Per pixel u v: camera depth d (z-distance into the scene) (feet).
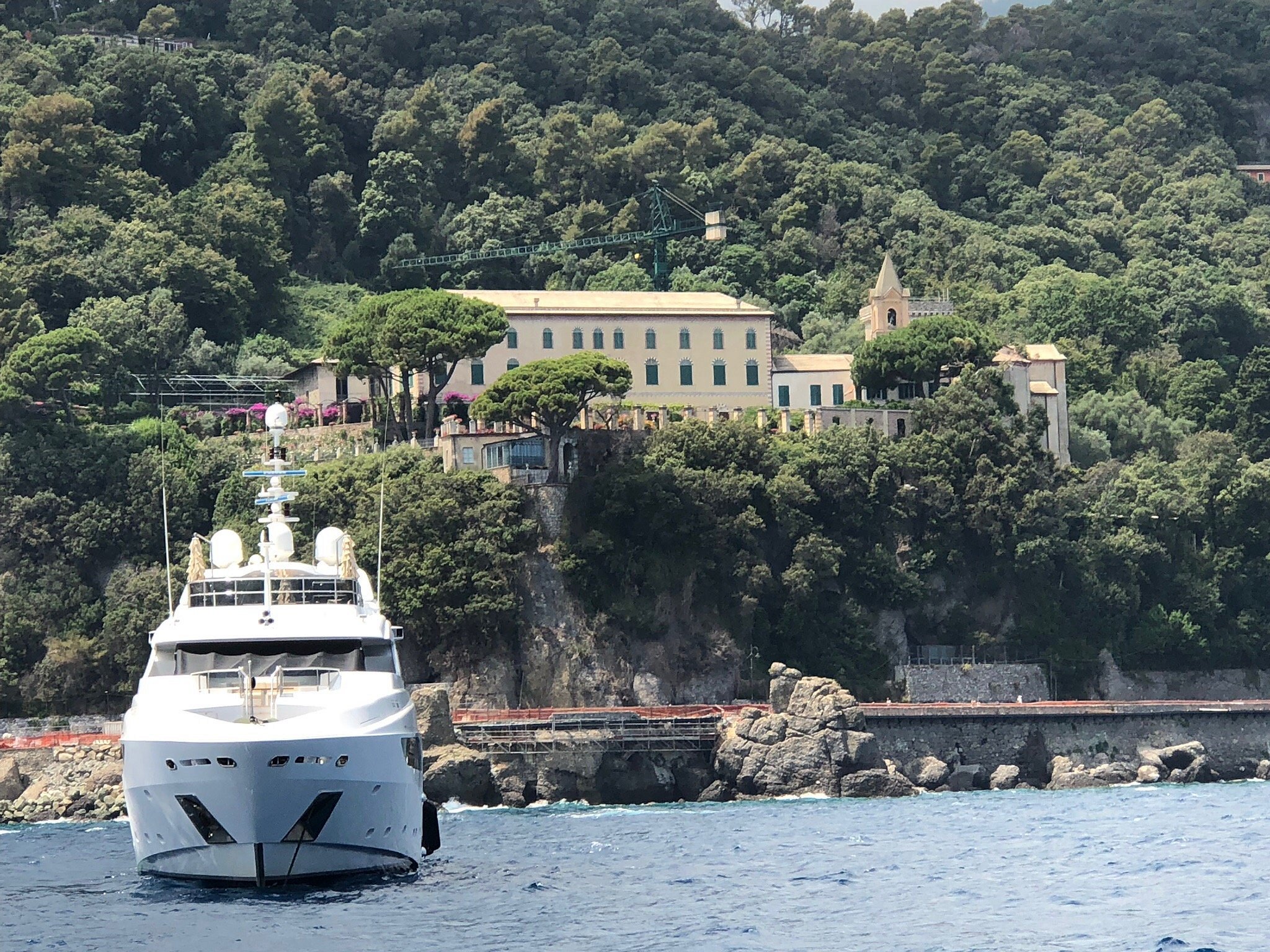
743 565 561.84
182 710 248.32
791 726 494.18
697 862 310.65
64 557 566.77
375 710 253.65
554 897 265.13
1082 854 316.19
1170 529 634.02
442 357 606.14
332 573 284.82
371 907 251.60
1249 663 632.38
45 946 230.07
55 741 473.67
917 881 283.79
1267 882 277.23
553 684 538.47
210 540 299.79
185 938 231.50
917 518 602.85
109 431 608.19
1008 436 618.44
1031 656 599.98
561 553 549.54
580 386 558.15
